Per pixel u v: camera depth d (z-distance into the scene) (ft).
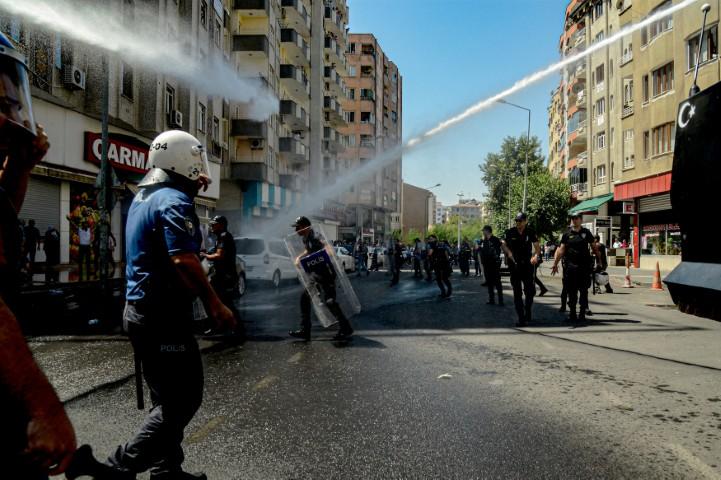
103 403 15.01
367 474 10.26
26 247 45.03
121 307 37.50
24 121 5.34
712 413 14.08
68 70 50.90
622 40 102.01
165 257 8.68
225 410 14.35
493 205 238.48
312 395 15.84
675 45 81.20
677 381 17.46
